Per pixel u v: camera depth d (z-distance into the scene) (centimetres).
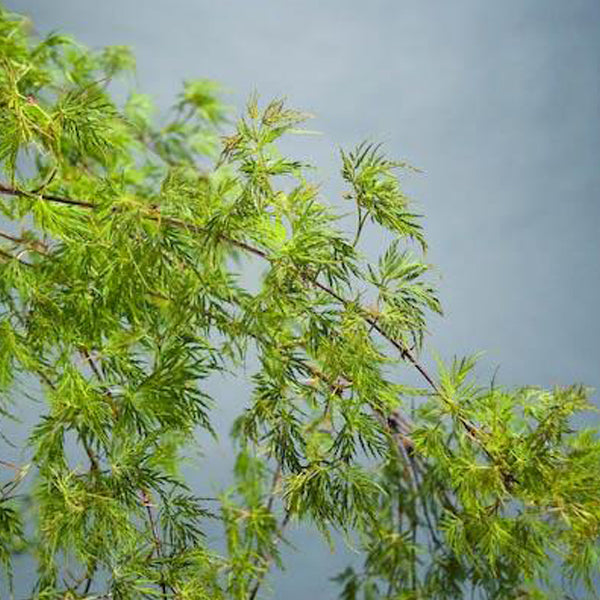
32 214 174
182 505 178
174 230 172
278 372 176
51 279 172
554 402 181
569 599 187
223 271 175
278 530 197
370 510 179
